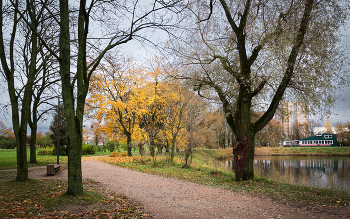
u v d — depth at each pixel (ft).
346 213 19.88
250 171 38.68
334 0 32.76
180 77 44.68
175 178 40.70
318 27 34.01
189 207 21.94
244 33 39.14
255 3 36.58
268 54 34.47
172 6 22.33
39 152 107.76
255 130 39.50
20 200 21.40
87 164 61.26
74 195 21.44
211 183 35.88
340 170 83.92
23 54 48.29
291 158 153.58
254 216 19.16
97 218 16.98
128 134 87.30
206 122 84.43
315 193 28.89
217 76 41.16
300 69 34.65
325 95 35.65
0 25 32.35
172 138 71.31
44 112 66.90
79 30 23.93
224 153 164.35
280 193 28.37
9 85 32.83
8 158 79.30
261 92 41.91
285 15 35.37
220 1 38.19
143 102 70.28
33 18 38.34
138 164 61.36
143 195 26.94
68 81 22.30
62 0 22.77
